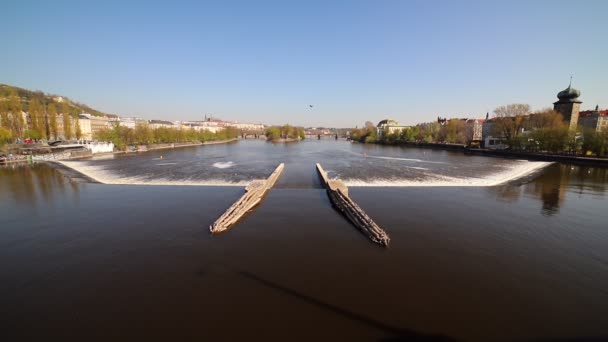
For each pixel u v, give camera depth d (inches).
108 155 3449.8
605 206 1171.9
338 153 3941.9
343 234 856.9
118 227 922.7
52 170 2137.1
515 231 884.0
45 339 438.9
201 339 430.9
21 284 593.3
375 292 551.5
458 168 2327.8
